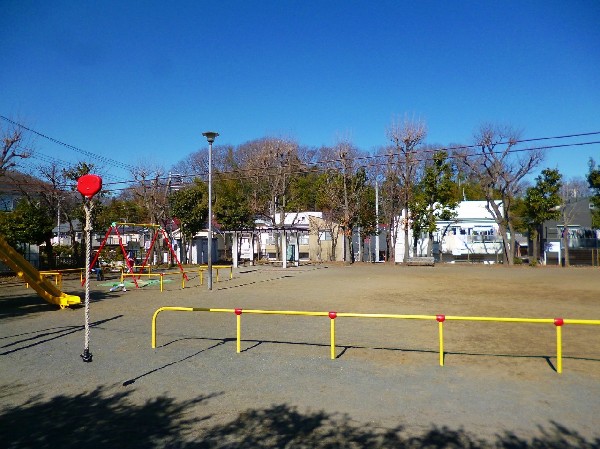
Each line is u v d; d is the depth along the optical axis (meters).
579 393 5.08
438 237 39.47
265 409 4.75
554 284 18.08
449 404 4.80
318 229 37.78
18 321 10.16
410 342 7.70
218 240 42.59
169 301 13.38
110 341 7.98
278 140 41.50
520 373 5.85
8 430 4.29
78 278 22.39
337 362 6.46
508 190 33.31
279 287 17.28
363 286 17.52
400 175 34.44
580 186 56.81
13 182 26.38
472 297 13.91
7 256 12.14
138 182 33.12
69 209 30.08
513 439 3.95
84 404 4.97
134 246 34.94
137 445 3.95
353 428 4.24
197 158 51.78
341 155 34.88
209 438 4.07
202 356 6.88
